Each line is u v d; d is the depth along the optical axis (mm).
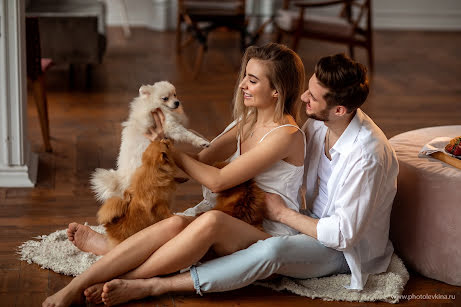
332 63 1973
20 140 2980
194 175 2098
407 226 2328
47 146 3494
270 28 7348
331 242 2037
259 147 2072
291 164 2133
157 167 2053
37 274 2221
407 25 7914
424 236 2264
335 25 5699
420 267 2311
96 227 2590
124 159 2273
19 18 2863
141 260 2014
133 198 2096
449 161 2266
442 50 6863
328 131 2197
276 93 2098
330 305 2100
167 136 2285
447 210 2182
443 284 2273
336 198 2080
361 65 1993
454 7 7906
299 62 2121
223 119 4242
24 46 2992
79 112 4285
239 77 2219
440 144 2359
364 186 2023
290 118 2141
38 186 3035
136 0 7367
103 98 4660
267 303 2096
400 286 2188
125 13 6953
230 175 2064
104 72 5402
